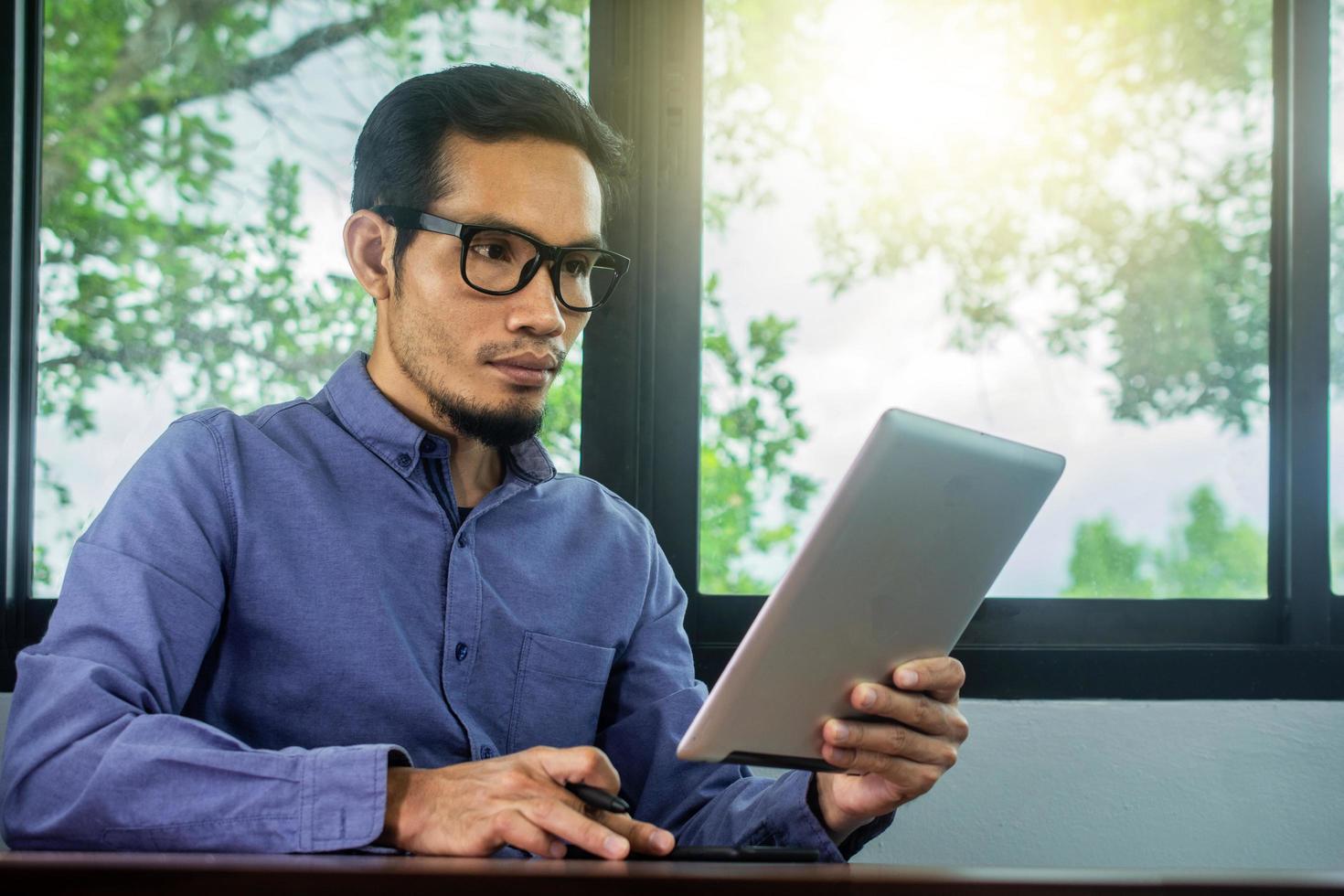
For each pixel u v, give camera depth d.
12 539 1.64
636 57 1.74
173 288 1.72
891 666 0.97
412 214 1.17
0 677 1.60
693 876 0.55
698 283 1.74
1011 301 1.78
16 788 0.93
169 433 1.16
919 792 1.00
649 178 1.73
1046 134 1.79
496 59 1.76
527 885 0.54
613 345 1.71
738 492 1.76
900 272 1.78
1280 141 1.79
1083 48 1.80
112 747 0.90
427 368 1.18
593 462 1.71
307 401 1.25
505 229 1.14
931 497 0.88
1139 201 1.80
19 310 1.68
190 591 1.07
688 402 1.74
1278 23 1.79
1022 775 1.65
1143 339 1.79
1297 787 1.66
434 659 1.17
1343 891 0.51
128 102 1.72
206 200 1.73
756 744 0.92
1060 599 1.76
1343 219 1.80
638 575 1.33
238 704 1.12
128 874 0.52
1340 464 1.79
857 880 0.53
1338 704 1.69
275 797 0.86
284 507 1.15
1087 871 0.56
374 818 0.85
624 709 1.30
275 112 1.74
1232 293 1.80
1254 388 1.79
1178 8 1.80
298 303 1.74
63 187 1.71
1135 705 1.67
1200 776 1.66
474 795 0.86
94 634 1.01
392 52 1.75
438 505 1.21
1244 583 1.78
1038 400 1.78
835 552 0.84
